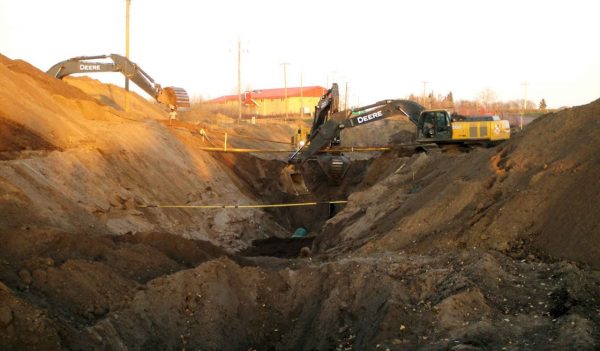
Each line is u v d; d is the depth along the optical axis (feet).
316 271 42.16
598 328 28.84
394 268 40.06
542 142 49.19
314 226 92.27
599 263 35.40
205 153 98.89
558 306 32.12
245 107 292.81
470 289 33.94
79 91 92.32
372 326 34.50
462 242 43.93
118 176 65.00
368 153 139.13
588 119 47.44
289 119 228.22
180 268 42.91
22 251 36.52
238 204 88.89
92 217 52.49
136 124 85.61
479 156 55.77
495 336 29.86
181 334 36.37
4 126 55.62
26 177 48.57
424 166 71.15
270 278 42.32
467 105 270.46
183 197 75.77
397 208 59.88
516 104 276.21
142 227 59.52
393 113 90.07
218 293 39.32
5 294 28.76
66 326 29.81
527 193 43.55
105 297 35.12
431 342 31.09
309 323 39.19
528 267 37.32
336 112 93.04
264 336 39.27
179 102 113.70
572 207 39.81
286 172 94.73
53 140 60.08
